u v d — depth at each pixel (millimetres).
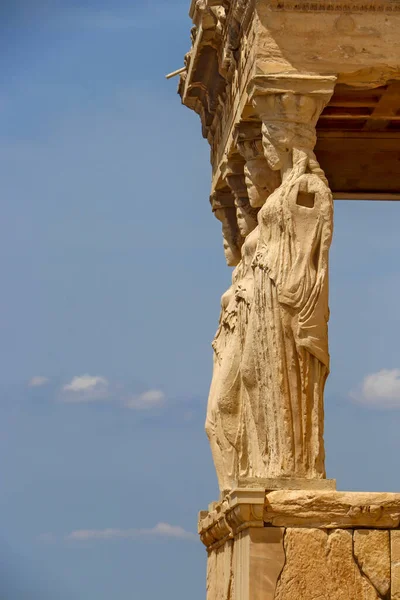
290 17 21469
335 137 27047
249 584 19125
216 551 23109
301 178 20969
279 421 20328
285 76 21250
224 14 23547
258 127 23000
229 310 24188
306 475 20125
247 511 19219
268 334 20578
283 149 21297
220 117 26109
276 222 20859
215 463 24312
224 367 23812
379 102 25266
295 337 20438
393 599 19219
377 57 21500
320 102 21438
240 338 23000
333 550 19266
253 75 21297
